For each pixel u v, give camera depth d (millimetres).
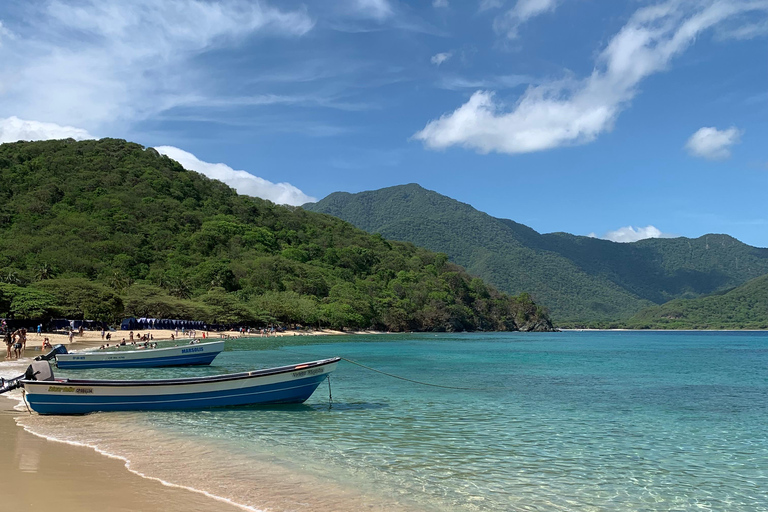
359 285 186875
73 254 140875
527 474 14836
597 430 21062
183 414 22047
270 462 15219
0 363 40406
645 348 101812
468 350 82625
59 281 99812
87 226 162875
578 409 25984
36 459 14062
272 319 132500
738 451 17891
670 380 40500
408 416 23203
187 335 98500
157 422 20344
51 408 20594
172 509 10711
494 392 31781
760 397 30781
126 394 21531
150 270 151125
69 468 13352
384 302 178125
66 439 16906
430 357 65000
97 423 19672
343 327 154625
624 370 49312
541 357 68688
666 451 17797
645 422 22828
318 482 13422
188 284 141750
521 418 23297
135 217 184500
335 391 31297
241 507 11203
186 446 16781
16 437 16891
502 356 69438
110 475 12977
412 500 12398
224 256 176625
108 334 76500
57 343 69750
